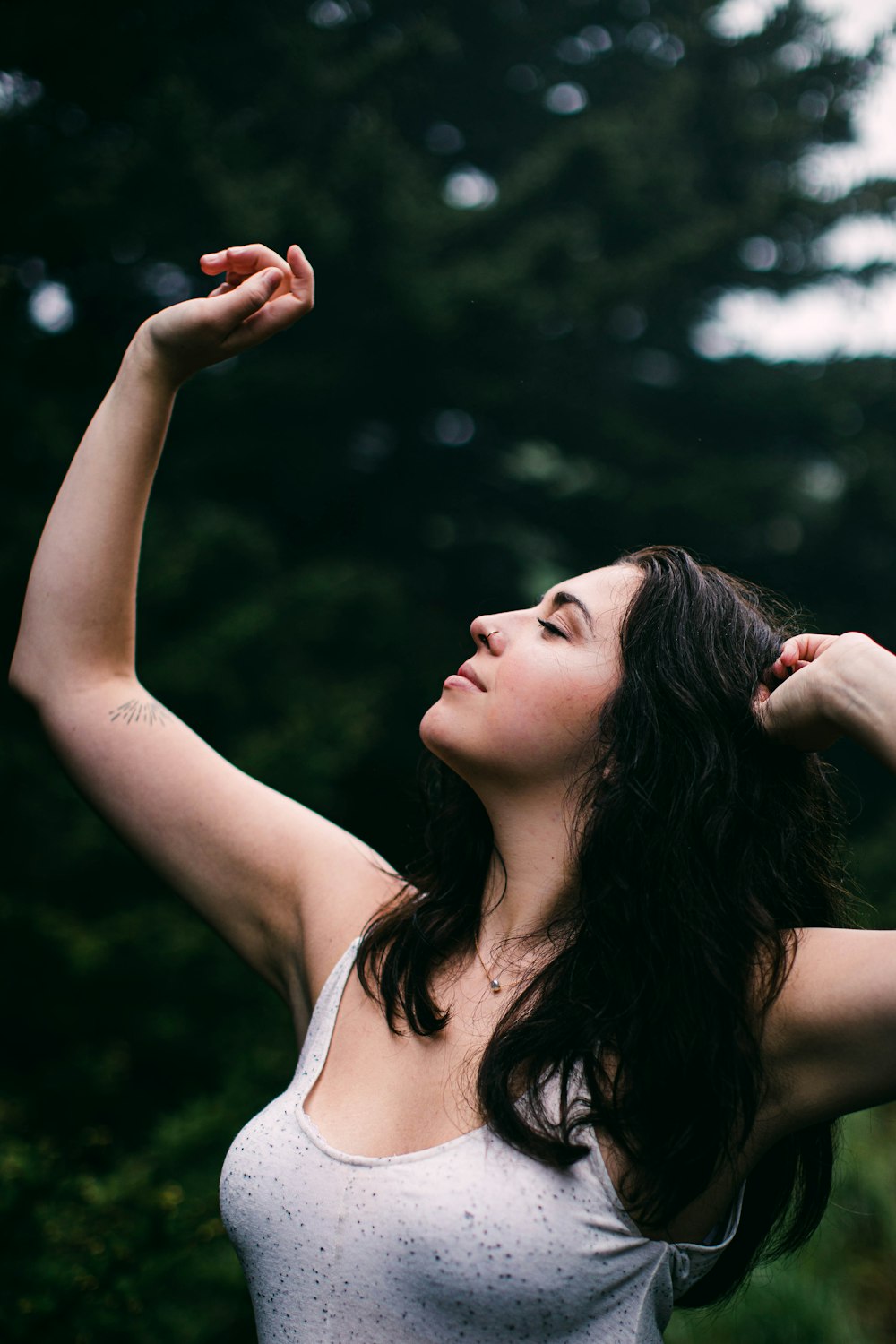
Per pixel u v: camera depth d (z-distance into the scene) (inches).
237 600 277.4
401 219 291.4
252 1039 218.2
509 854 53.3
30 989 213.5
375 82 311.7
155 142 259.3
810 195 368.5
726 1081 45.4
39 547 61.4
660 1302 46.2
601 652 52.9
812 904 55.1
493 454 370.0
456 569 388.5
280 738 253.8
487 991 50.4
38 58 256.5
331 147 303.7
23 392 255.3
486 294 303.1
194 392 299.1
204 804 57.9
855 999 44.5
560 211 335.6
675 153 355.9
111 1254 89.9
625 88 371.6
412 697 335.9
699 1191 45.1
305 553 343.0
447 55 335.9
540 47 359.6
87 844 227.3
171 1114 209.6
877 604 454.3
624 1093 45.6
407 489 378.6
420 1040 48.9
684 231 345.1
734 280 382.9
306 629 285.0
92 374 275.4
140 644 257.0
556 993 48.1
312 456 333.7
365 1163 44.7
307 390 317.1
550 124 369.1
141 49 273.7
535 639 53.9
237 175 270.5
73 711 59.4
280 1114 48.4
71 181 257.6
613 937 48.7
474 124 366.9
